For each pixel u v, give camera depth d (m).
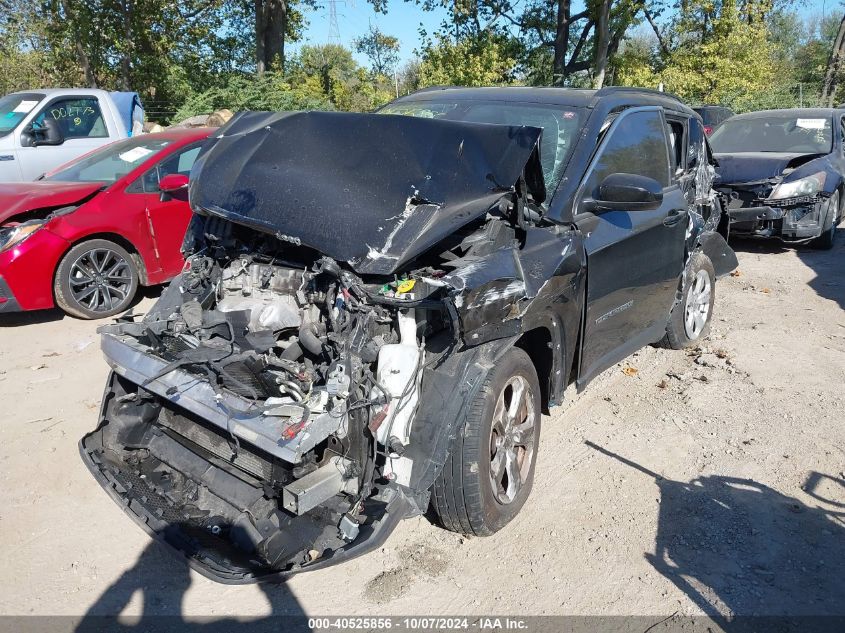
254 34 24.03
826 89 30.81
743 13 24.73
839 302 6.84
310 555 2.50
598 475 3.82
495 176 3.06
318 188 3.13
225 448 2.91
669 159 4.73
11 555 3.15
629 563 3.13
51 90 9.66
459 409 2.78
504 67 21.09
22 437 4.14
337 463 2.59
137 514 2.82
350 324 2.77
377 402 2.62
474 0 23.09
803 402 4.65
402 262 2.76
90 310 6.22
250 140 3.61
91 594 2.93
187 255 3.68
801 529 3.36
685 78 23.69
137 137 7.31
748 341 5.78
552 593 2.95
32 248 5.81
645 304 4.48
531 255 3.23
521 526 3.39
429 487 2.72
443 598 2.92
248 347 2.95
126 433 3.20
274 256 3.34
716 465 3.92
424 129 3.29
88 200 6.25
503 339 2.99
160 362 2.92
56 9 19.64
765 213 8.44
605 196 3.64
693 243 5.05
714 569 3.09
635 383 5.02
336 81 27.31
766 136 9.86
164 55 21.17
